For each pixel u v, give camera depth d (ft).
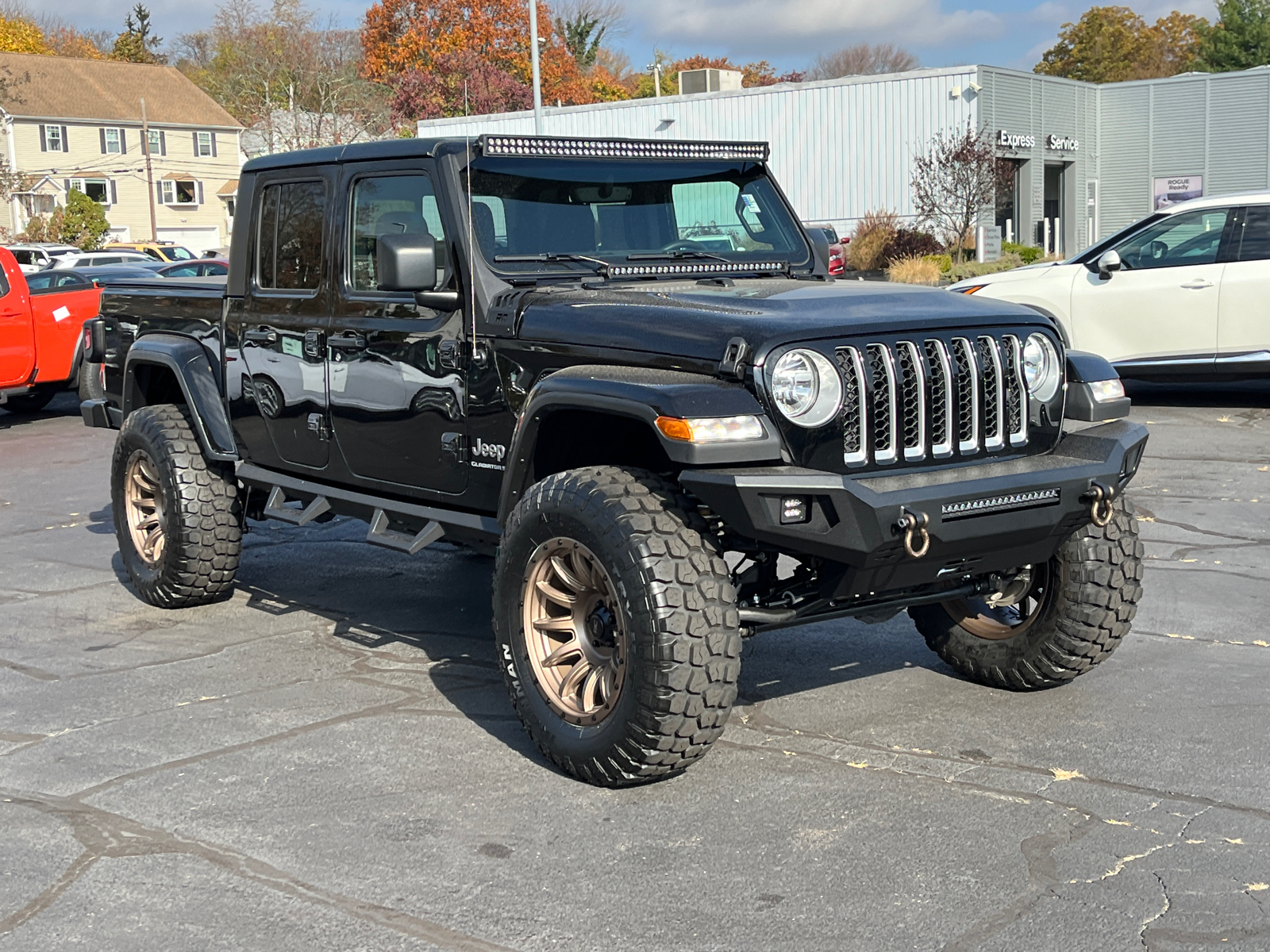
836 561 12.93
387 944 10.06
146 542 20.89
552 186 15.93
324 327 17.29
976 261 103.04
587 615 13.41
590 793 12.98
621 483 12.85
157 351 20.16
